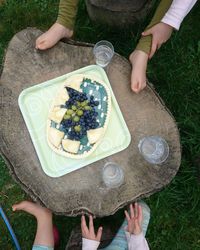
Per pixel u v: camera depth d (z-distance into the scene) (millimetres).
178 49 2652
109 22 2570
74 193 1833
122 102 1924
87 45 1966
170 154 1890
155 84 2619
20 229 2516
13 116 1884
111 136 1888
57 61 1942
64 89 1910
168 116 1920
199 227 2510
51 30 1973
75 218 2506
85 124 1867
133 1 2334
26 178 1837
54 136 1850
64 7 2027
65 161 1852
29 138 1869
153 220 2492
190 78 2621
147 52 2000
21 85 1910
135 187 1853
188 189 2488
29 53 1939
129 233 2088
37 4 2762
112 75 1949
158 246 2482
